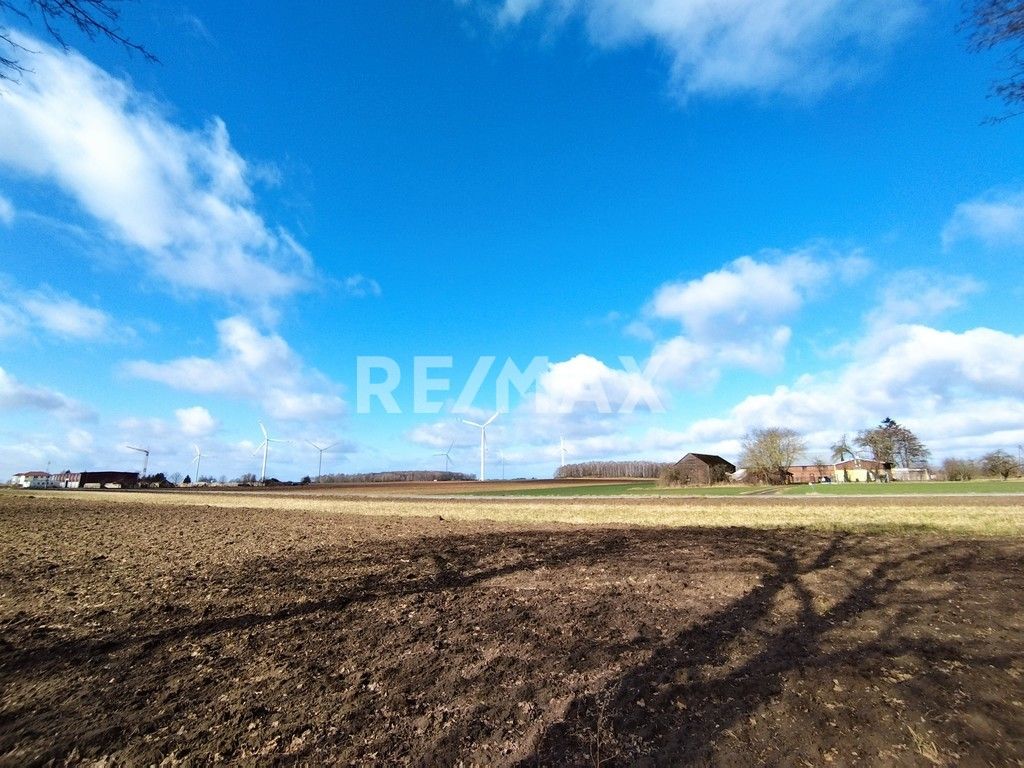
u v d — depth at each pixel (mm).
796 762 3395
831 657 5121
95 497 50844
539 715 4117
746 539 13500
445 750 3643
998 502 23641
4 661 5488
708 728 3848
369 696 4535
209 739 3857
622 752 3564
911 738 3625
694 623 6367
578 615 6855
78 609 7539
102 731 3992
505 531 16875
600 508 26828
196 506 35906
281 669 5191
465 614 7051
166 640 6113
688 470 71062
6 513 26969
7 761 3604
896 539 12781
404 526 19578
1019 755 3393
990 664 4844
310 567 10742
